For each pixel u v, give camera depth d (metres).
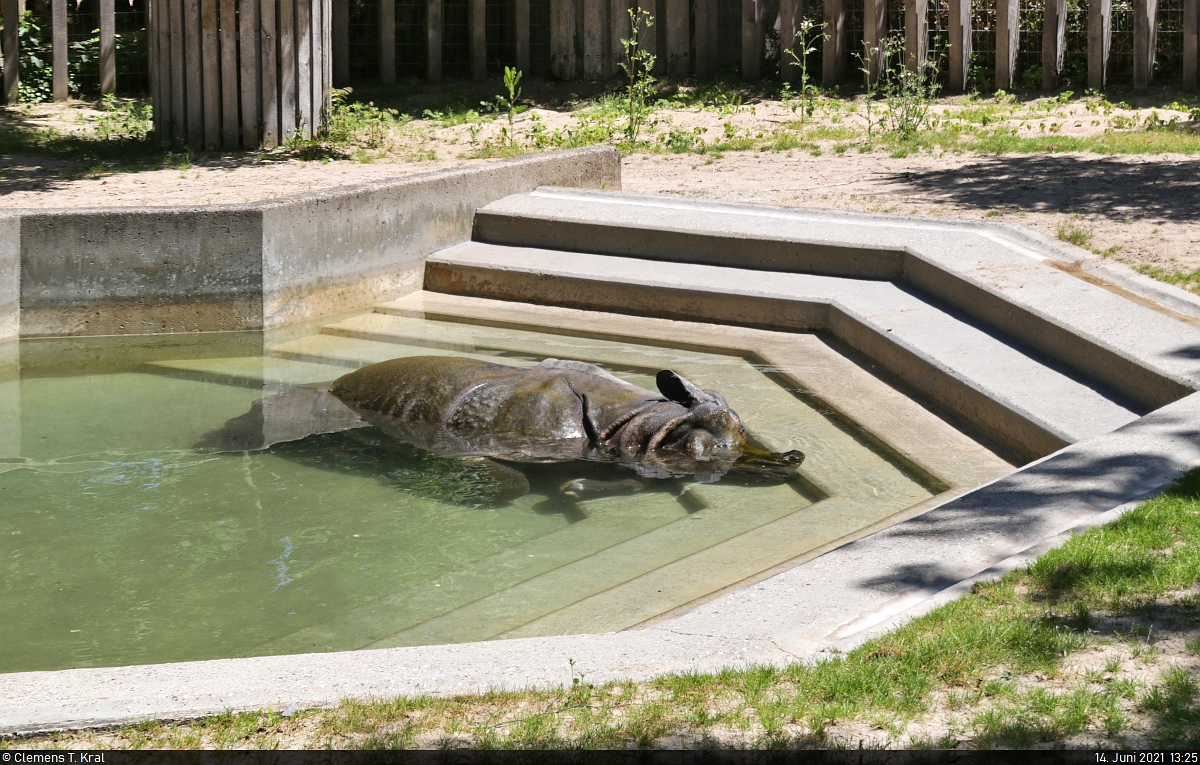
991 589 5.71
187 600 7.09
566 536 8.02
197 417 10.54
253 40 19.67
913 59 24.33
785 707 4.81
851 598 5.79
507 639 6.10
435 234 15.68
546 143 21.08
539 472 9.03
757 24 25.84
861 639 5.38
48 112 23.17
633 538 7.97
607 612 6.82
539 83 26.62
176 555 7.71
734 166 19.22
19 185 16.39
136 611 6.93
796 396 11.06
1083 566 5.82
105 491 8.81
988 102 23.86
